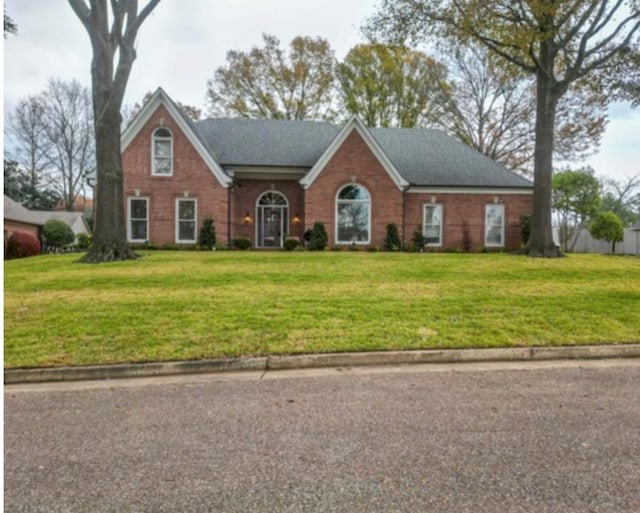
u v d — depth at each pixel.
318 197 19.03
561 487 2.69
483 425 3.59
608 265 13.11
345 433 3.46
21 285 9.33
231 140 21.59
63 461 3.06
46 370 4.94
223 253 16.09
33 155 43.31
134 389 4.59
